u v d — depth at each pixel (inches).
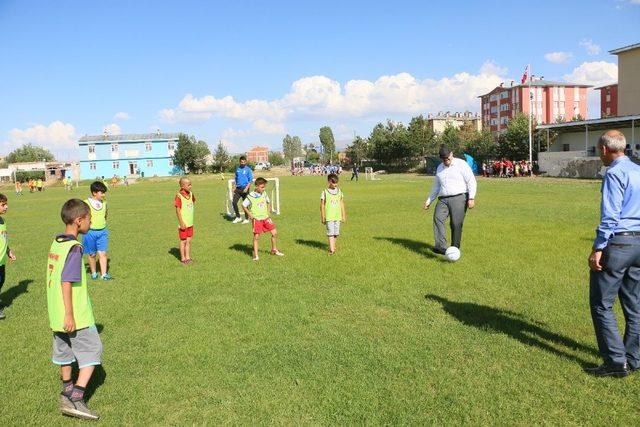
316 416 159.6
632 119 1507.1
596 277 177.5
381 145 2942.9
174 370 196.4
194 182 2484.0
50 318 168.9
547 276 317.4
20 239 599.2
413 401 165.8
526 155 2151.8
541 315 245.9
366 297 288.0
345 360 199.8
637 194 170.4
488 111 3850.9
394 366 192.7
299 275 347.6
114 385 185.6
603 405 161.0
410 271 344.2
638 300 179.6
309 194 1217.4
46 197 1598.2
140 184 2436.0
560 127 1835.6
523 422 152.5
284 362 199.8
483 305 264.8
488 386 175.0
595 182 1338.6
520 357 197.6
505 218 609.3
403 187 1395.2
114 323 255.8
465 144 2532.0
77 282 167.6
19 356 219.0
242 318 256.7
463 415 156.6
